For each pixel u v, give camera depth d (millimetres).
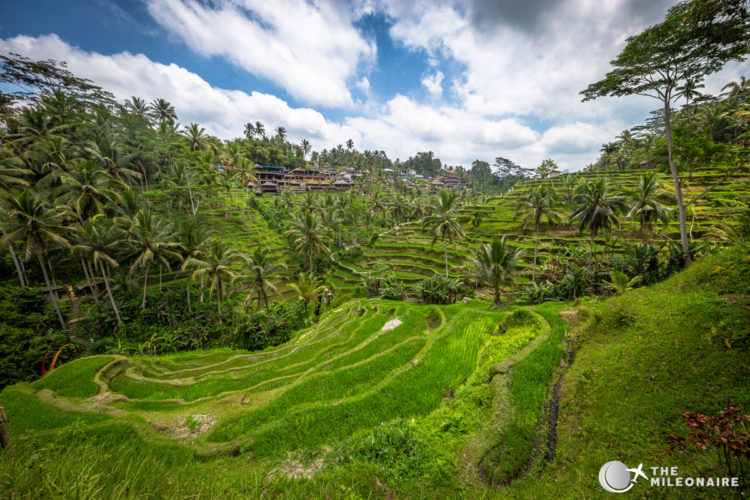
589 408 8102
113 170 42469
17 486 3877
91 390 15555
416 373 13164
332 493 6523
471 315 20625
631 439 6316
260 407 12414
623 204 28109
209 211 67125
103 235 29812
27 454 5094
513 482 6820
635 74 20922
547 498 5828
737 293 9648
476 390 10844
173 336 29312
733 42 15891
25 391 15242
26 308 27453
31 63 38438
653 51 18656
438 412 10273
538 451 7699
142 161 54312
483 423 8930
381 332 21141
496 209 77375
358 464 7820
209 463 9344
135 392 16328
